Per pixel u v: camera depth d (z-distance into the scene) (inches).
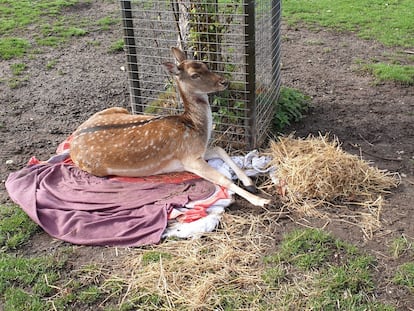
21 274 78.4
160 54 117.0
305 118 127.6
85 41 188.1
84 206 92.3
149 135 99.2
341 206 93.3
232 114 110.2
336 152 100.8
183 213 89.7
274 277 76.5
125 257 81.7
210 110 102.3
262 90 112.9
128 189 97.0
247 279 76.4
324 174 95.1
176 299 73.4
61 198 94.4
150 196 94.7
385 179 99.7
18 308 72.6
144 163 99.3
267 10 112.3
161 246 83.4
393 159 108.7
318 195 94.7
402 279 75.7
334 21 204.1
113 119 104.9
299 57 169.2
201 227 86.4
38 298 74.3
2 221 90.2
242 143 110.0
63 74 159.6
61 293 75.0
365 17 208.4
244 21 99.0
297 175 96.3
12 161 111.4
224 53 108.3
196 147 99.9
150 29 111.6
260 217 90.1
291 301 72.4
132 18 113.0
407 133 119.3
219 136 112.0
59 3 232.1
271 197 95.7
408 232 86.3
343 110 131.3
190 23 107.2
